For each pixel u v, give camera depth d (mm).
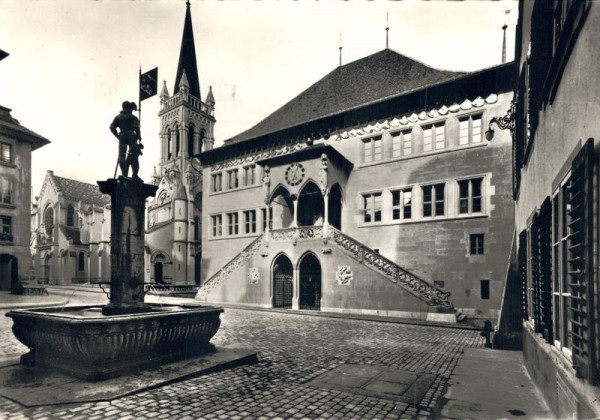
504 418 5898
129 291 9781
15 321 8680
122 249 9758
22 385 7230
